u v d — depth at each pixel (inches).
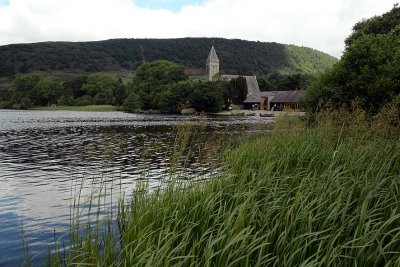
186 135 382.3
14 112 4468.5
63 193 559.5
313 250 211.8
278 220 225.5
